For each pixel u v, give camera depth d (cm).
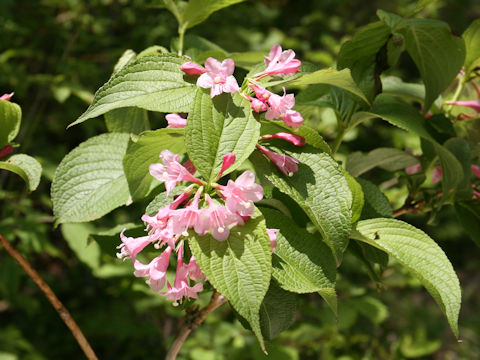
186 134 36
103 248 51
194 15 54
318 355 94
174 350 50
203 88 37
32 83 125
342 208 38
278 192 43
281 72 40
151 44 133
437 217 58
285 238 39
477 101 57
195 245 33
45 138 127
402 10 159
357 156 58
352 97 50
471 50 54
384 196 49
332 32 168
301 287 36
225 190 34
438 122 53
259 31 167
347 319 83
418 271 39
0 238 49
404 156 58
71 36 127
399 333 110
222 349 87
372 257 47
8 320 127
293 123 38
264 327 41
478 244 57
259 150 40
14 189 118
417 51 51
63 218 44
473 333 139
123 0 139
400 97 59
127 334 102
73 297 120
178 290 35
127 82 39
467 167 51
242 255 33
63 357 118
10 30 122
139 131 52
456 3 176
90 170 45
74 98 123
